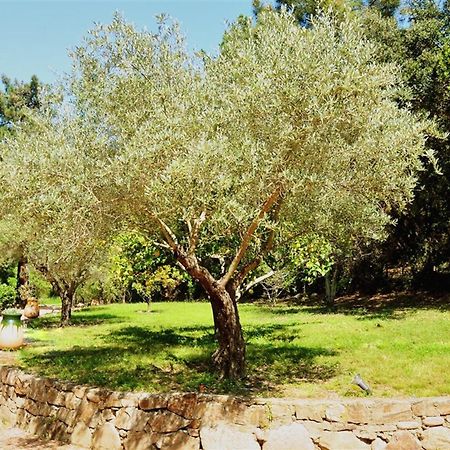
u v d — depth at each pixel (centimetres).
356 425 562
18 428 757
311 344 930
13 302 2159
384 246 1916
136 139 588
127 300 2689
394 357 778
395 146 658
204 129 630
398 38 1576
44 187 598
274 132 594
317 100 568
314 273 1370
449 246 1741
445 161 1491
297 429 570
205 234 769
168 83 713
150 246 1119
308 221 781
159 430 616
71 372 784
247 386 675
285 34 625
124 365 811
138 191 597
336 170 662
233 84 655
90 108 712
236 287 747
